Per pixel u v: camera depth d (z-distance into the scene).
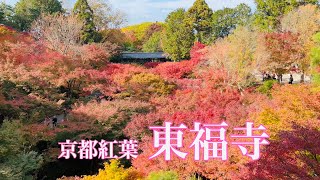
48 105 18.52
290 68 28.73
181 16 48.44
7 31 28.66
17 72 19.64
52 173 18.00
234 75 23.98
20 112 17.45
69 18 38.59
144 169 13.00
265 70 28.14
